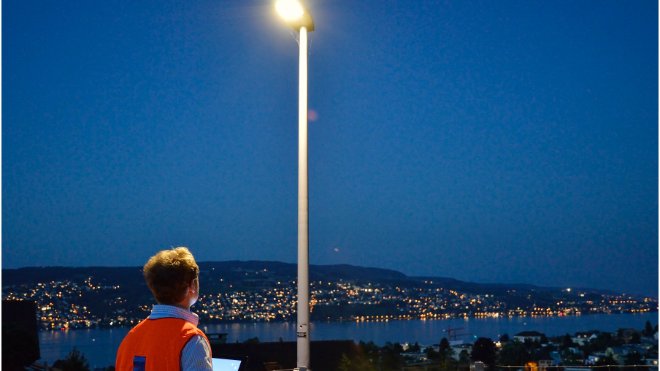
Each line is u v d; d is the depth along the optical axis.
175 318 2.73
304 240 7.90
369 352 18.52
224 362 3.61
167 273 2.77
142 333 2.72
